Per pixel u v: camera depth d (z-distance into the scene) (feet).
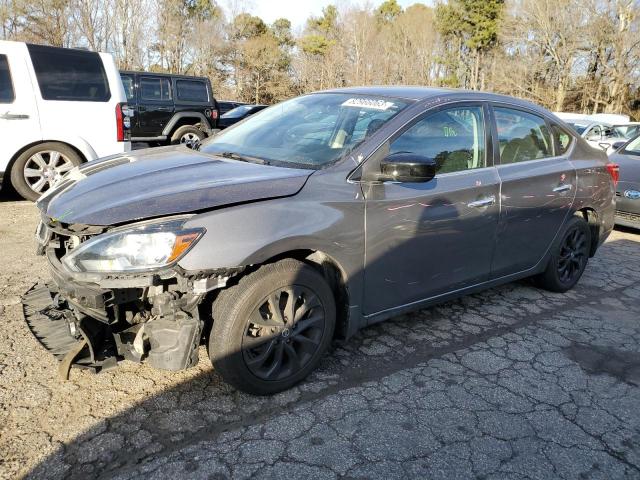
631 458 8.66
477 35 143.54
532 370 11.22
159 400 9.45
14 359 10.44
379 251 10.53
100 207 8.81
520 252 13.75
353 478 7.88
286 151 11.26
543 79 128.26
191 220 8.50
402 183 10.80
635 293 16.14
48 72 22.89
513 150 13.44
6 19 98.27
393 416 9.37
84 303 8.42
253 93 156.15
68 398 9.35
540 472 8.23
